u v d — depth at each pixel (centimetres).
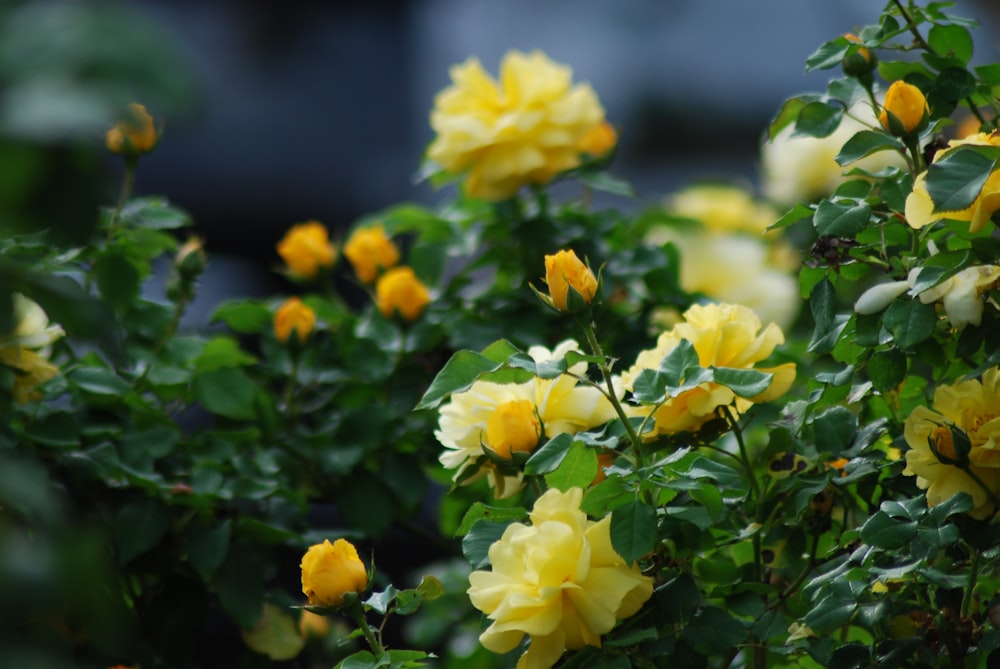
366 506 224
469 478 198
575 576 189
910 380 201
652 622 193
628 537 189
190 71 165
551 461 192
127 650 210
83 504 211
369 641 194
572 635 191
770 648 195
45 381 210
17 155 167
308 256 235
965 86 201
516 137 228
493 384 198
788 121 203
